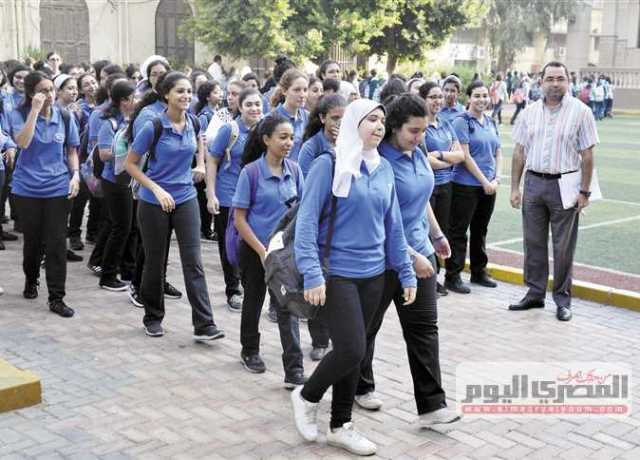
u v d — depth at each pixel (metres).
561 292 7.19
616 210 12.68
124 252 7.74
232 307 7.08
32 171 6.68
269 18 24.14
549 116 7.07
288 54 25.06
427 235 4.73
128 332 6.42
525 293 7.96
